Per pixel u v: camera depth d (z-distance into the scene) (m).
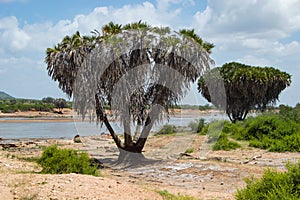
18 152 17.38
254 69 38.53
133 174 10.99
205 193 8.82
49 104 70.62
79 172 9.82
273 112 31.38
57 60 14.27
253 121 23.02
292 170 5.90
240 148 18.61
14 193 6.99
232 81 36.06
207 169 11.91
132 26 13.49
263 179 5.96
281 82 38.97
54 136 28.98
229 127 24.72
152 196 7.71
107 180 8.21
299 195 5.37
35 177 8.02
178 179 10.38
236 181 10.32
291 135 19.27
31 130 35.62
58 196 6.73
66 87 14.84
